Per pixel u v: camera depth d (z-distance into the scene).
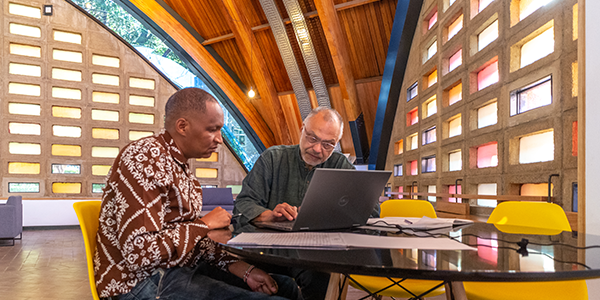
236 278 1.27
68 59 9.18
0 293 3.06
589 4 2.05
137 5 9.11
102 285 1.01
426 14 5.43
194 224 1.05
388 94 6.83
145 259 0.95
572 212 2.17
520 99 3.08
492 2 3.41
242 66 9.82
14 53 8.69
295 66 8.62
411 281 1.49
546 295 1.36
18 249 5.39
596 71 2.00
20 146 8.72
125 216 0.96
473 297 1.40
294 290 1.26
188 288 1.03
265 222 1.34
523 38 2.93
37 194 8.79
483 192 3.65
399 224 1.32
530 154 2.93
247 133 11.09
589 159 2.04
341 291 1.32
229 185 11.11
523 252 0.82
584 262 0.72
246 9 8.38
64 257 4.75
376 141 7.42
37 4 8.88
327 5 7.24
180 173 1.10
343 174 1.11
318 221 1.17
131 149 1.02
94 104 9.39
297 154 1.78
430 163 5.20
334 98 9.08
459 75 4.09
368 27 7.57
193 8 8.88
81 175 9.20
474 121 3.82
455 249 0.85
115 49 9.66
